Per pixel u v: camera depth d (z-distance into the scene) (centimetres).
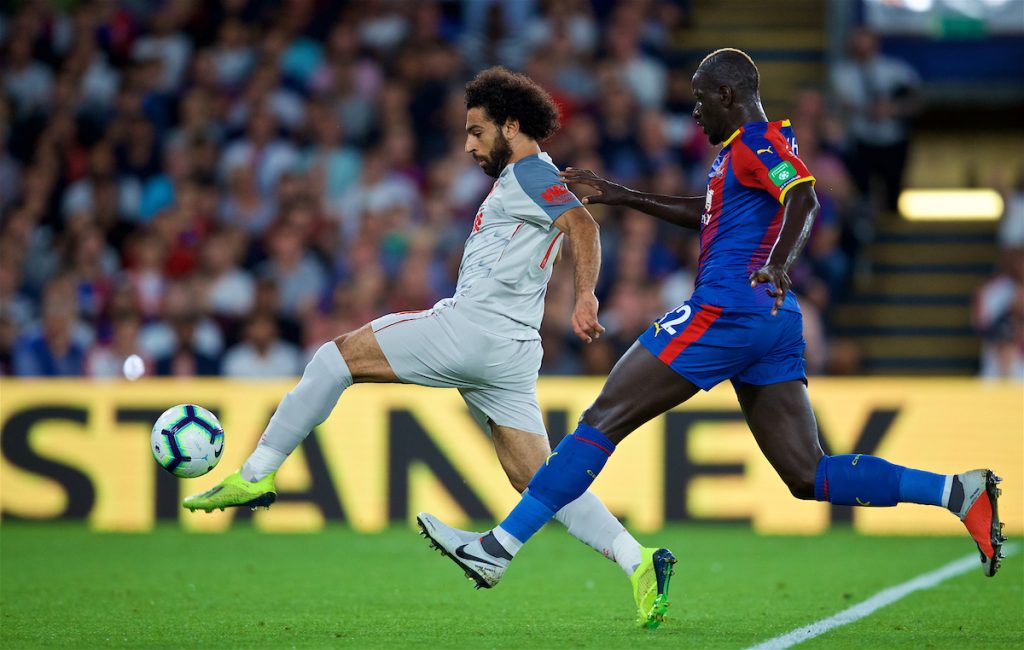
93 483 3525
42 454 3541
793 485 1780
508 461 1856
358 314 4012
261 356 3994
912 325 4897
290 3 5122
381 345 1802
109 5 5247
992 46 5644
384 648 1673
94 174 4775
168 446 1839
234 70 5003
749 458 3444
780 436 1767
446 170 4556
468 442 3472
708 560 2825
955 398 3466
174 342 4062
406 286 4034
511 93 1800
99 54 5138
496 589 2352
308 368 1825
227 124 4850
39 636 1788
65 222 4822
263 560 2808
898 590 2341
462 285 1816
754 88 1756
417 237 4294
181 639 1758
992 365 4178
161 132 4875
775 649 1664
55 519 3525
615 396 1738
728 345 1712
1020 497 3453
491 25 4941
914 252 5031
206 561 2789
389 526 3475
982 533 1700
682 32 5491
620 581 2472
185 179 4728
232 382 3531
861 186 4825
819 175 4497
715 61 1759
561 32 4744
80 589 2334
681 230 4316
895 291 4994
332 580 2478
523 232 1789
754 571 2634
